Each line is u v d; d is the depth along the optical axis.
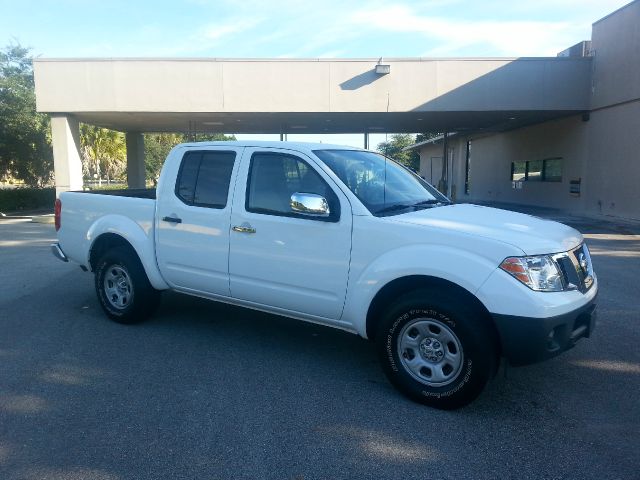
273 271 4.85
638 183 17.27
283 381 4.58
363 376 4.70
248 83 19.14
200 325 6.17
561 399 4.23
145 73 19.16
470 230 4.07
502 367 4.87
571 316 3.83
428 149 43.69
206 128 26.17
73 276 8.94
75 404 4.12
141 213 5.93
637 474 3.21
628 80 17.34
